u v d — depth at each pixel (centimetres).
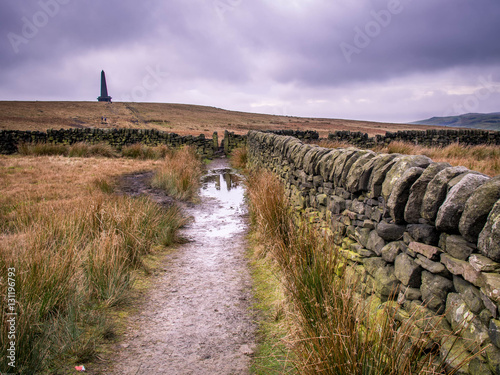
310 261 332
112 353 267
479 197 169
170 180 963
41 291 291
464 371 167
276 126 6656
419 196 220
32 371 228
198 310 347
